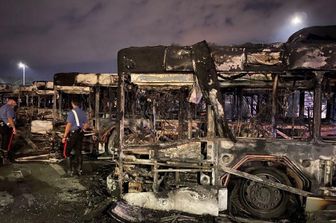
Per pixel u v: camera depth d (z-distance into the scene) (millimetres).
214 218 4984
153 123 8164
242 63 4977
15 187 6355
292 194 5273
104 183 6828
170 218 4922
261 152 5105
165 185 5445
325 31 5531
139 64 5246
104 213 5090
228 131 5133
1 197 5730
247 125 7086
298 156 5020
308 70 4910
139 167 5633
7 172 7422
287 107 7031
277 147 5074
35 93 14023
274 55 4922
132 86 6113
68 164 7883
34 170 7715
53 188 6402
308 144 4992
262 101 8031
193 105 8156
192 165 5242
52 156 9156
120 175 5547
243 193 5355
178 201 5203
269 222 5012
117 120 5527
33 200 5664
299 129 7508
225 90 7762
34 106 15281
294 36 5844
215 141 5191
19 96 15023
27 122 13992
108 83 10227
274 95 5918
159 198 5258
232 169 5125
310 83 5535
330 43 4809
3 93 16438
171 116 8734
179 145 5332
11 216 4930
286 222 5039
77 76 10391
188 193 5172
